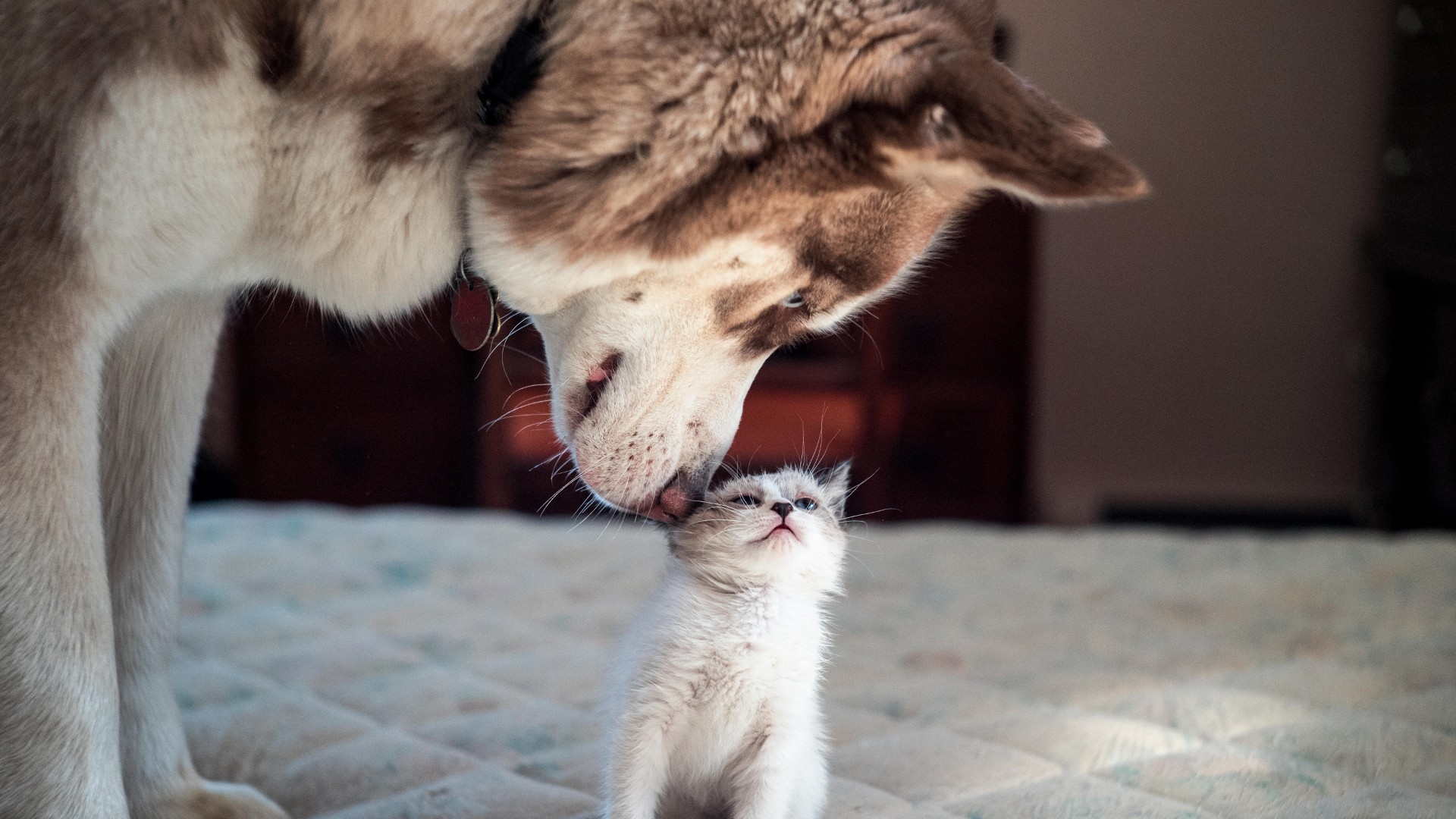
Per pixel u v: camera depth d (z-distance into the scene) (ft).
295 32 2.83
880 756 3.27
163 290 2.90
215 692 3.61
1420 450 8.07
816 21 2.84
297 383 6.99
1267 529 8.39
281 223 2.94
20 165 2.72
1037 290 7.63
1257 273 8.91
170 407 3.11
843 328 3.59
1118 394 9.01
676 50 2.85
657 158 2.86
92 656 2.77
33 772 2.72
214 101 2.81
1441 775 3.14
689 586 3.06
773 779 2.95
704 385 3.12
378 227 2.98
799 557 3.03
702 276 2.99
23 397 2.72
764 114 2.85
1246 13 8.75
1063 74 8.85
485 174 2.93
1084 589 4.40
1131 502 8.98
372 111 2.90
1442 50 8.02
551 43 2.89
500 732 3.39
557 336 3.13
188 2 2.77
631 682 2.99
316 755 3.31
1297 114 8.79
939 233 3.18
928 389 7.34
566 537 4.88
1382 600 4.23
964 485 7.45
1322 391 8.95
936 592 4.39
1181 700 3.52
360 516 5.15
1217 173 8.86
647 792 2.95
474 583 4.36
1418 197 8.23
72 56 2.73
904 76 2.81
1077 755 3.27
